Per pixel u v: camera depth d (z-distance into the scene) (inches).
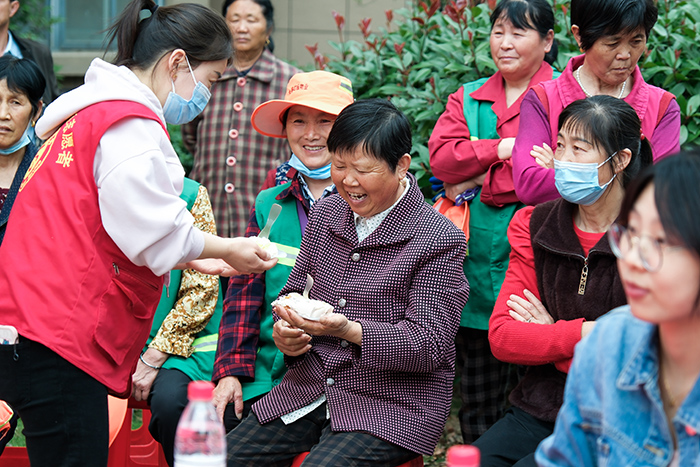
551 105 121.0
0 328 84.4
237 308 113.7
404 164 95.7
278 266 114.0
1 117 126.0
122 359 90.0
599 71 117.9
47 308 84.2
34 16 251.0
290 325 94.7
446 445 157.9
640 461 54.2
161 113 92.2
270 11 172.9
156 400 114.7
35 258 85.4
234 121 168.2
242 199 167.2
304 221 117.1
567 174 94.2
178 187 92.0
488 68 152.6
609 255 93.5
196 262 102.0
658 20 147.6
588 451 58.6
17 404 86.4
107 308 86.4
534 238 99.5
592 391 57.5
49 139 91.6
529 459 88.7
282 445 98.8
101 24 268.4
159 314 123.6
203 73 96.4
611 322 57.8
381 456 90.4
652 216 49.4
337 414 93.7
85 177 85.2
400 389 94.5
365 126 91.4
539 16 129.6
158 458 128.0
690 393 52.2
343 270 98.9
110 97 87.1
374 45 163.9
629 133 94.2
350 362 95.2
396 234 96.3
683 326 52.4
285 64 175.2
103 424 89.0
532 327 96.7
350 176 93.0
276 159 168.1
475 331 135.6
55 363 84.9
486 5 160.7
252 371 111.7
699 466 51.4
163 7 97.0
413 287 94.6
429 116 151.6
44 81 132.1
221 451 59.0
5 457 121.0
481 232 129.9
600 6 112.6
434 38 165.8
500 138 132.3
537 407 97.6
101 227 85.8
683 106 142.7
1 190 129.0
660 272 48.5
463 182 132.1
